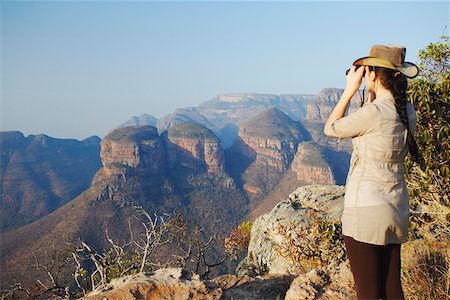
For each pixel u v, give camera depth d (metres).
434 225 5.06
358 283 2.51
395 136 2.48
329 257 6.87
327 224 7.28
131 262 10.48
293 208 9.00
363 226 2.47
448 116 4.56
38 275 61.84
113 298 4.05
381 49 2.60
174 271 4.64
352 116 2.56
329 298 4.25
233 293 4.71
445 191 4.62
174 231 10.85
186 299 4.21
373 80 2.66
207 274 11.69
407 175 4.73
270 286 4.88
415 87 4.47
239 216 169.25
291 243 7.87
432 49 5.07
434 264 4.14
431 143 4.48
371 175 2.51
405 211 2.53
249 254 9.53
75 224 124.06
